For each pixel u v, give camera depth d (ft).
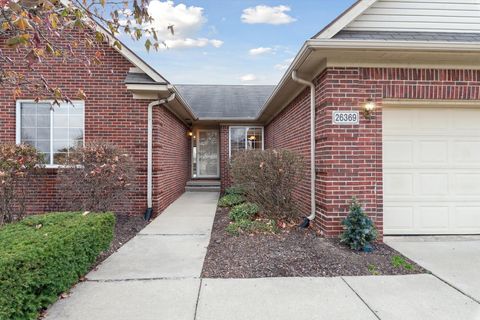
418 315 8.87
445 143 17.48
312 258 13.26
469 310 9.15
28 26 8.11
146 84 21.68
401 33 17.28
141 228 19.54
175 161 31.91
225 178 39.63
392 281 11.18
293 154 19.15
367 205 16.17
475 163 17.53
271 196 19.11
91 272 12.04
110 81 22.93
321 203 17.08
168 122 27.81
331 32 16.34
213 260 13.41
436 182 17.49
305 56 15.81
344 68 16.12
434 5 17.56
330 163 16.12
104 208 18.90
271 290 10.45
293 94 23.62
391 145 17.28
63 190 19.53
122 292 10.30
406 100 16.56
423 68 16.39
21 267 7.80
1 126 22.48
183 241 16.49
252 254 13.84
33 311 8.36
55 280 9.42
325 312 9.04
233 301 9.70
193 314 8.92
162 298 9.90
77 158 18.79
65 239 10.00
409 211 17.40
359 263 12.82
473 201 17.56
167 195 27.48
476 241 16.31
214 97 47.34
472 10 17.58
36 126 22.93
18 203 21.01
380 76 16.24
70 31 19.71
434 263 13.05
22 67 22.09
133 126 22.99
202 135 45.62
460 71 16.51
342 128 16.12
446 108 17.39
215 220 21.94
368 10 17.37
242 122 40.78
